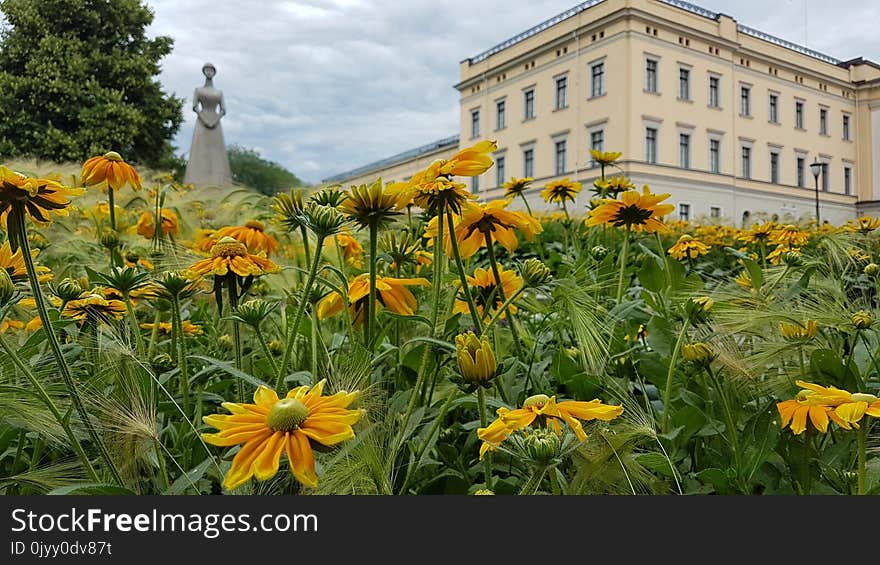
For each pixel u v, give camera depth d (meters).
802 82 47.59
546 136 42.78
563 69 41.69
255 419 0.84
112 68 27.41
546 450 0.88
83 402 0.99
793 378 1.37
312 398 0.87
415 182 1.36
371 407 1.03
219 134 19.59
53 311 1.38
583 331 1.44
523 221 1.57
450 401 1.12
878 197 50.06
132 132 26.36
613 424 1.07
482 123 48.06
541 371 1.62
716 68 42.12
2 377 1.09
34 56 26.80
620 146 38.03
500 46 47.12
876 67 51.09
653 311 1.91
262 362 1.52
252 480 0.96
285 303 1.88
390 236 1.88
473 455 1.42
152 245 2.53
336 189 1.63
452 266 2.30
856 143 51.28
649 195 1.91
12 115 25.80
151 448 1.03
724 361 1.28
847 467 1.27
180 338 1.26
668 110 39.44
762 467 1.29
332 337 1.66
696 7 41.47
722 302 1.46
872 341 1.60
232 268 1.37
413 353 1.49
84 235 2.91
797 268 1.92
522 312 2.24
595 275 2.18
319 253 1.19
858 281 2.15
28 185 0.97
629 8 37.62
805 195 47.03
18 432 1.19
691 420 1.30
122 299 1.52
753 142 44.28
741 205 43.09
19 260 1.23
